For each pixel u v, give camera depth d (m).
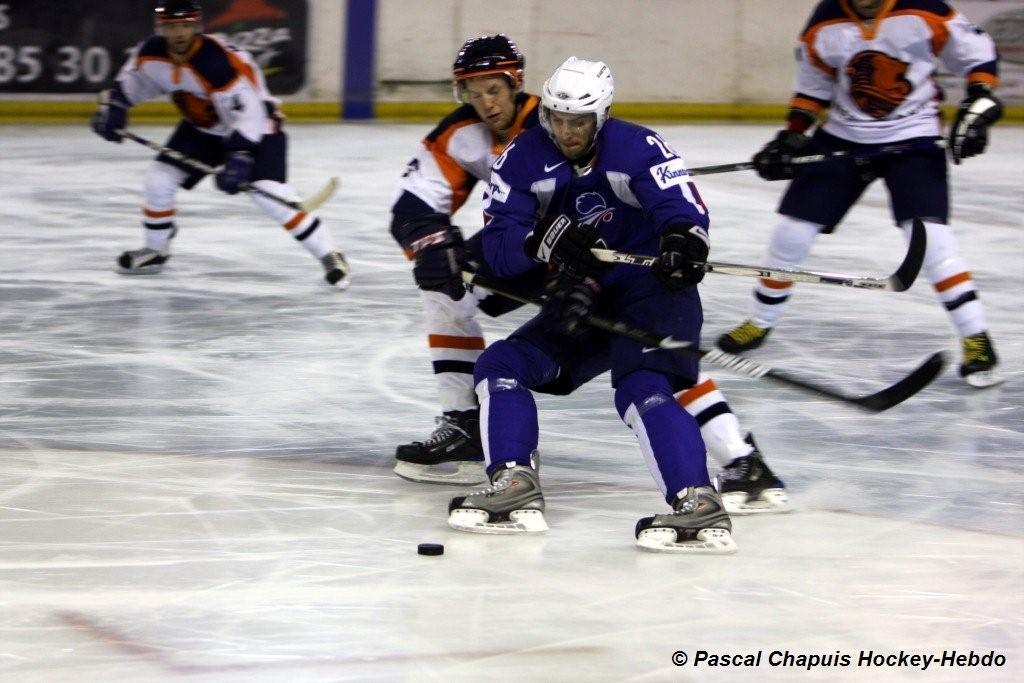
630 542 10.82
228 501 11.70
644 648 8.67
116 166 30.36
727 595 9.65
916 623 9.23
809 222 16.89
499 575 9.98
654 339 10.48
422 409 14.93
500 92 11.70
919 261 10.96
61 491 11.82
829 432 14.41
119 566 10.01
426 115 38.81
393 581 9.80
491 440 11.03
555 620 9.11
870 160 16.62
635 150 10.63
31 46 35.16
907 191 16.42
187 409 14.66
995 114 16.09
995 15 40.69
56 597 9.35
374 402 15.14
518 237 10.80
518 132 11.94
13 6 34.81
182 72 19.75
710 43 39.94
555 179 10.86
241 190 19.81
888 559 10.55
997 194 30.25
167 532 10.82
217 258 22.50
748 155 34.22
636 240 11.04
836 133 16.86
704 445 10.74
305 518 11.29
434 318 12.41
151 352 16.95
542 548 10.62
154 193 20.86
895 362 17.42
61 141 33.25
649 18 39.28
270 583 9.73
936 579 10.12
